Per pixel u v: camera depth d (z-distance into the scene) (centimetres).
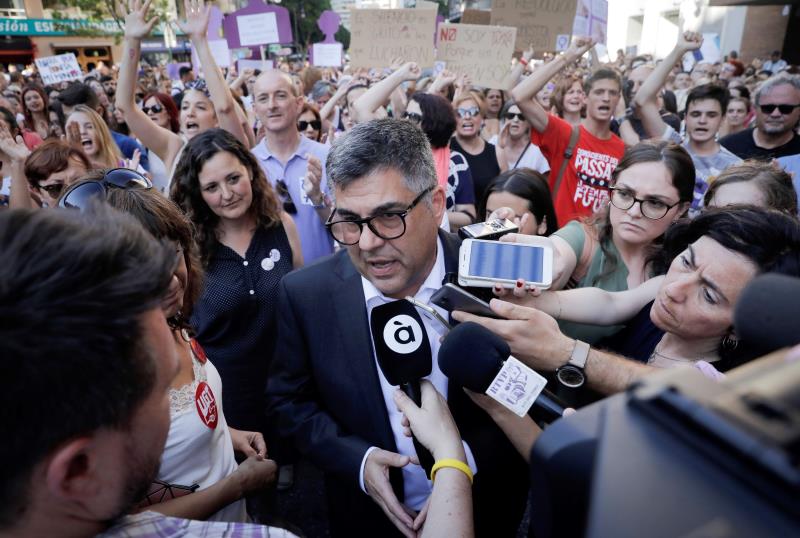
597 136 346
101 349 52
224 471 141
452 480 105
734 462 28
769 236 107
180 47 2748
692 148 358
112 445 57
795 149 357
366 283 142
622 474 32
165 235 137
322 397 151
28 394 48
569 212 340
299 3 3291
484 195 234
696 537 28
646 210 171
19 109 683
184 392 127
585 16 500
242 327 227
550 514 42
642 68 767
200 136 220
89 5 1998
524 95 331
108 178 146
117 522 66
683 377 34
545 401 102
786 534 25
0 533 55
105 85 927
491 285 116
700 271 113
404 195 120
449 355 107
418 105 316
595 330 158
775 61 1350
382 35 429
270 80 308
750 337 49
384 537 149
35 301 49
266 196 231
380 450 134
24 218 53
